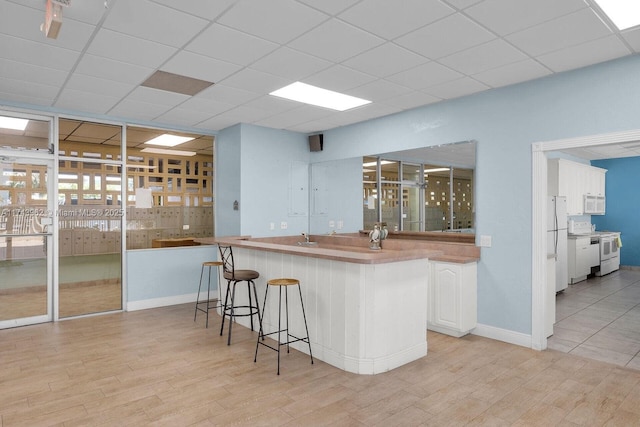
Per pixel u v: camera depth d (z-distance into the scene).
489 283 3.96
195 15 2.46
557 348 3.65
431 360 3.35
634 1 2.29
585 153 7.34
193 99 4.29
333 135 5.85
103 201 5.04
